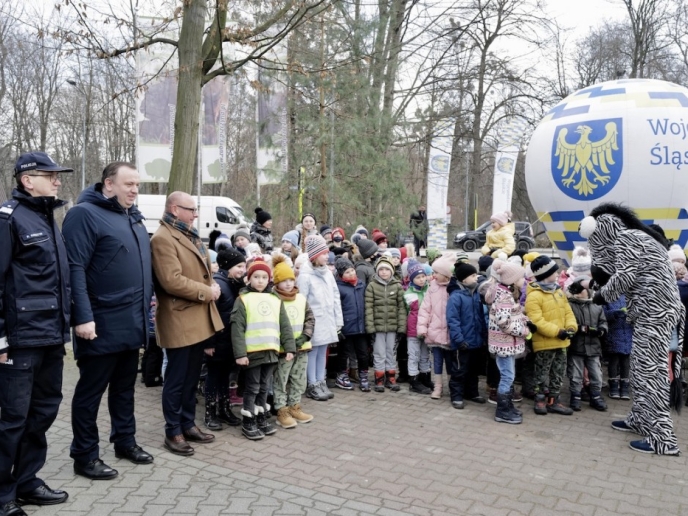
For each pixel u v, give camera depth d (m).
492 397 6.17
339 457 4.56
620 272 4.96
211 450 4.67
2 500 3.42
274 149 12.28
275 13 8.89
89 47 8.10
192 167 7.91
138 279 4.09
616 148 6.82
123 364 4.24
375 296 6.46
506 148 19.78
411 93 17.69
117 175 4.03
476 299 6.03
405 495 3.88
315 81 11.40
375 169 12.11
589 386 6.14
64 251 3.66
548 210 7.62
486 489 4.01
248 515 3.52
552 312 5.65
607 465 4.50
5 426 3.40
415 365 6.53
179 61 7.85
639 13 22.27
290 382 5.44
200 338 4.57
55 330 3.55
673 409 6.00
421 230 14.30
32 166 3.50
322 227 9.52
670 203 6.80
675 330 5.27
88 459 4.04
